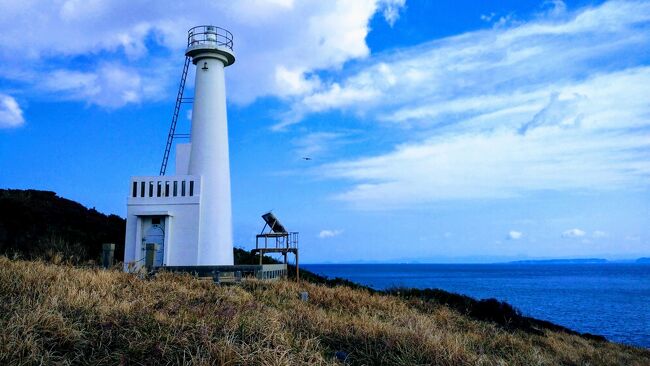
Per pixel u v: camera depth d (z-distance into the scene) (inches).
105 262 685.3
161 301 444.8
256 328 361.1
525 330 868.0
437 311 772.6
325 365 335.3
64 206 1278.3
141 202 978.1
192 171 1035.9
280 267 967.6
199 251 967.6
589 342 912.9
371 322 463.2
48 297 374.3
